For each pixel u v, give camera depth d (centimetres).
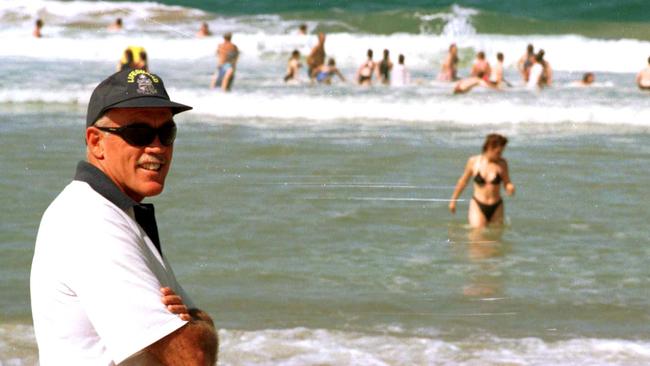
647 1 4309
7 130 1689
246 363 672
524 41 3753
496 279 917
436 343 718
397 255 1001
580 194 1287
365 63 2775
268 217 1141
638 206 1220
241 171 1390
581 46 3525
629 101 2275
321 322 777
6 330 729
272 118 1955
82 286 241
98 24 3906
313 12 4253
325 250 1012
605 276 930
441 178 1376
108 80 265
